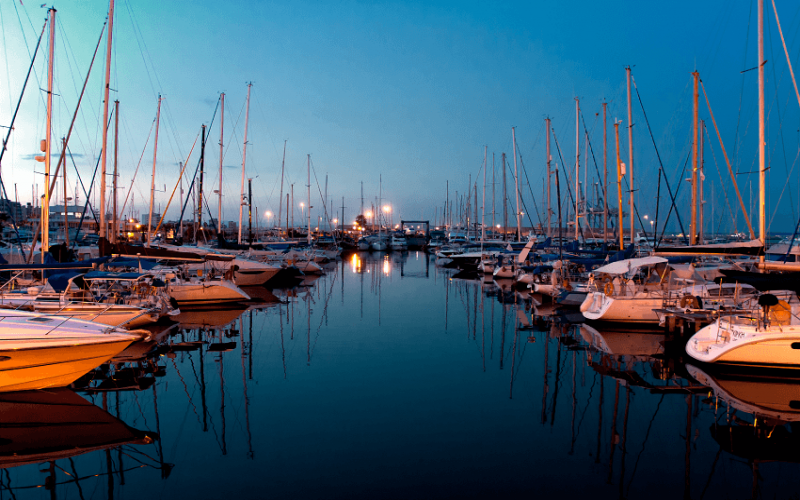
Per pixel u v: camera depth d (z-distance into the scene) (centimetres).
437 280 3800
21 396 1055
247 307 2409
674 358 1451
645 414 1015
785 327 1223
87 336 1066
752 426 955
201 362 1395
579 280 2644
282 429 929
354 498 692
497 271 3794
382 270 4747
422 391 1151
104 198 2147
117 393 1130
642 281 2108
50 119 1833
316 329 1870
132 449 852
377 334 1786
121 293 1805
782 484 744
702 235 3112
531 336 1769
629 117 2822
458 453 836
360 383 1207
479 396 1120
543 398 1107
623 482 745
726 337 1287
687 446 872
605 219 3578
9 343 985
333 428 934
